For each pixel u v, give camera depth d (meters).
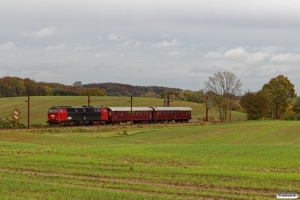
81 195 20.02
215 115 136.25
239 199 20.23
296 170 29.44
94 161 32.06
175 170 28.00
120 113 96.25
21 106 119.75
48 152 38.31
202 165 31.11
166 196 20.34
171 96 174.25
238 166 30.80
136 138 71.94
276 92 141.38
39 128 76.62
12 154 36.09
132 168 28.39
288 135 73.62
